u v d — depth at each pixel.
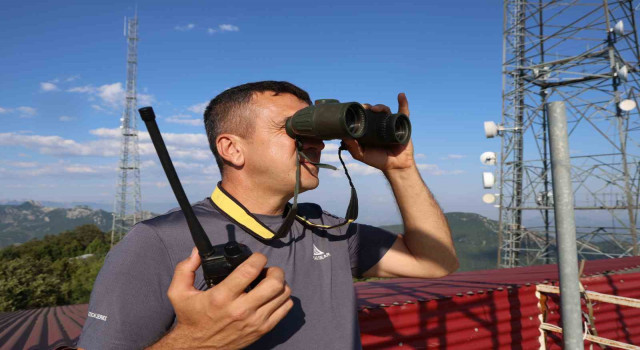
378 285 4.94
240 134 1.64
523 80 27.41
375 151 1.94
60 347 2.41
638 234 21.44
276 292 1.09
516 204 27.59
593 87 24.14
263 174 1.63
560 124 1.62
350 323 1.62
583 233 23.44
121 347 1.17
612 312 5.14
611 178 22.72
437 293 4.25
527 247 27.05
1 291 32.28
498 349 4.38
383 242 2.04
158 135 1.10
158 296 1.29
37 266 40.72
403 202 2.01
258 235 1.56
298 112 1.58
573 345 1.58
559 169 1.62
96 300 1.22
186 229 1.43
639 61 22.81
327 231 1.86
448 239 2.01
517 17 27.66
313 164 1.60
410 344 3.86
